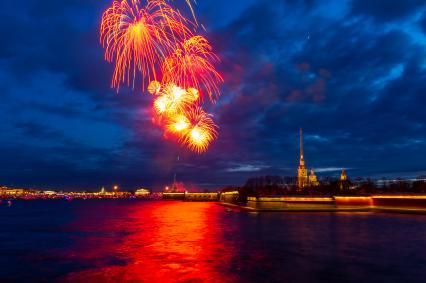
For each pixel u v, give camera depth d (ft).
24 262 115.75
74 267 106.73
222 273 95.91
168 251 132.05
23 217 375.45
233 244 147.64
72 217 367.04
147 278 91.76
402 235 170.81
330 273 94.73
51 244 158.20
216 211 449.48
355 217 301.02
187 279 90.12
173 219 306.14
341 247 136.67
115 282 88.69
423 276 90.63
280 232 189.26
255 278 90.38
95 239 173.78
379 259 112.27
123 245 150.41
